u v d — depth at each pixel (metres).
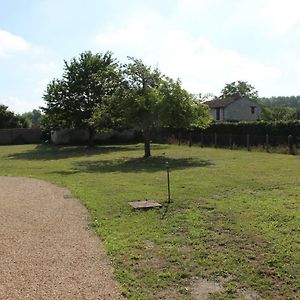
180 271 6.14
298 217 8.85
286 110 65.44
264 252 6.80
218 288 5.55
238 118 58.25
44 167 20.97
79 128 37.19
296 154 24.95
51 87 35.91
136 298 5.25
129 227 8.66
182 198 11.36
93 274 6.07
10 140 47.59
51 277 5.95
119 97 24.66
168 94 22.92
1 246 7.46
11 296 5.30
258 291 5.42
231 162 20.67
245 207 10.02
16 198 12.12
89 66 35.53
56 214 10.02
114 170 18.80
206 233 7.99
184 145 34.94
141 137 43.41
